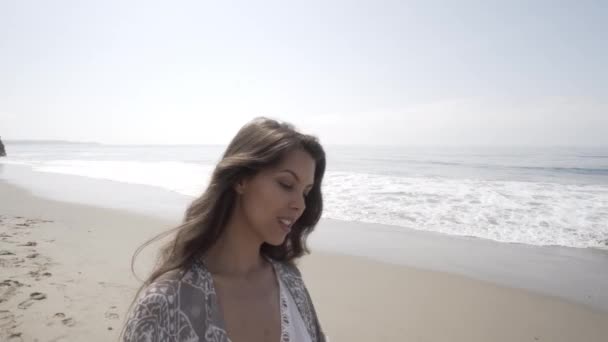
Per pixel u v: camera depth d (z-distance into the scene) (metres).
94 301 4.94
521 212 11.62
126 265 6.45
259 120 1.54
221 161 1.45
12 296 4.91
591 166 27.09
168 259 1.34
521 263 7.62
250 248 1.47
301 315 1.53
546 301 5.92
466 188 15.96
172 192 16.17
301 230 1.78
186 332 1.16
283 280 1.59
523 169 25.52
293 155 1.43
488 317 5.40
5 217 10.29
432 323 5.20
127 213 11.64
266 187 1.38
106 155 57.66
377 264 7.52
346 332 4.93
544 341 4.80
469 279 6.77
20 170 28.00
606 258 7.92
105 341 4.02
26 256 6.61
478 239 9.28
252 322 1.33
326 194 15.12
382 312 5.51
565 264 7.58
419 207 12.59
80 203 13.32
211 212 1.36
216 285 1.32
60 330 4.20
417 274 6.99
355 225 10.63
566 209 11.83
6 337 3.98
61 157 51.62
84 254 7.02
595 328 5.14
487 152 49.38
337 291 6.25
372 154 46.78
